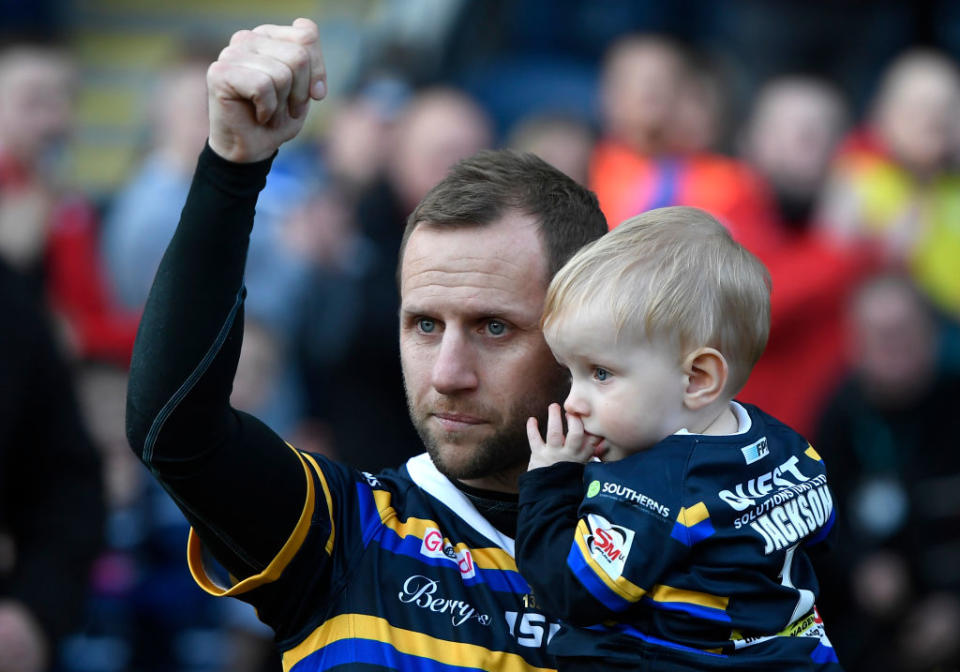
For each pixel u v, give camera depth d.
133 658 14.14
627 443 6.37
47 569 10.77
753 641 6.00
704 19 22.08
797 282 14.89
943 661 13.64
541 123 16.12
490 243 6.56
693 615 5.95
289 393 14.60
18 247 14.89
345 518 6.67
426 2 23.11
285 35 5.86
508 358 6.60
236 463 6.17
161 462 6.00
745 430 6.38
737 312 6.34
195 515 6.25
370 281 14.22
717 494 6.07
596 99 20.14
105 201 17.34
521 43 22.11
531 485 6.37
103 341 14.77
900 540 13.92
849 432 14.24
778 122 16.09
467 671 6.32
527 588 6.63
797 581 6.25
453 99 15.59
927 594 13.84
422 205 6.77
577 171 15.74
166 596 14.22
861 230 16.20
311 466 6.70
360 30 25.02
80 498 11.06
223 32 26.22
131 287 15.40
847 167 16.59
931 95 16.98
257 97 5.67
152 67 25.62
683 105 15.98
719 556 6.01
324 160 16.62
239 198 5.88
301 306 14.62
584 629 6.17
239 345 6.02
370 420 13.72
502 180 6.74
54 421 10.99
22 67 15.55
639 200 15.41
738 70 21.55
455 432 6.62
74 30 26.03
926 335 14.39
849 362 14.56
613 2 22.05
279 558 6.34
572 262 6.46
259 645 13.74
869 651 13.48
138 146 22.06
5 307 10.74
